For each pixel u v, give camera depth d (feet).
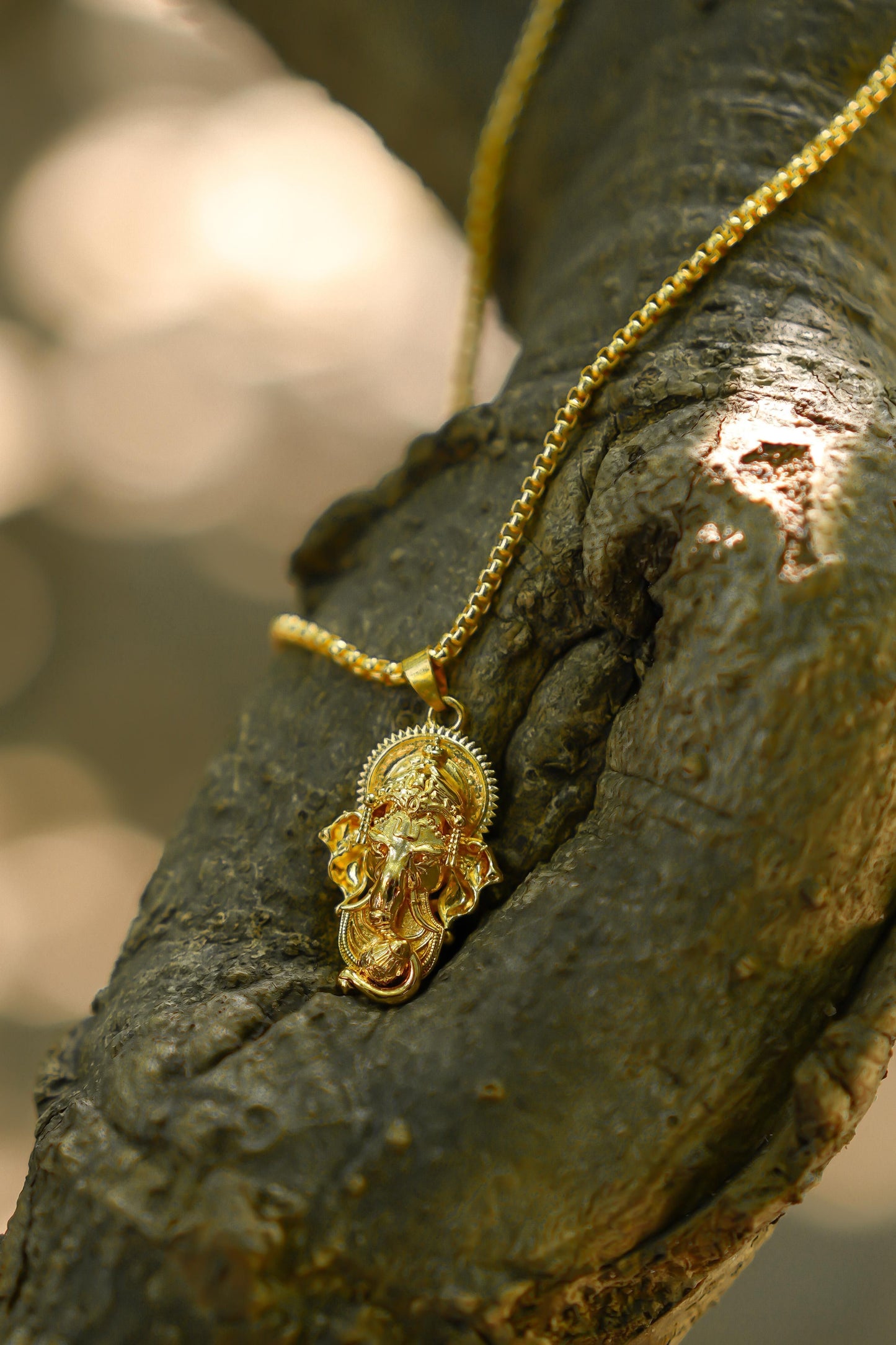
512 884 1.56
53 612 4.35
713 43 1.72
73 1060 1.57
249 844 1.60
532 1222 1.46
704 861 1.47
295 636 1.65
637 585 1.54
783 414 1.53
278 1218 1.46
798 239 1.63
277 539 4.57
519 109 1.83
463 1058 1.48
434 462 1.67
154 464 4.65
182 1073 1.50
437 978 1.52
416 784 1.57
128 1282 1.47
